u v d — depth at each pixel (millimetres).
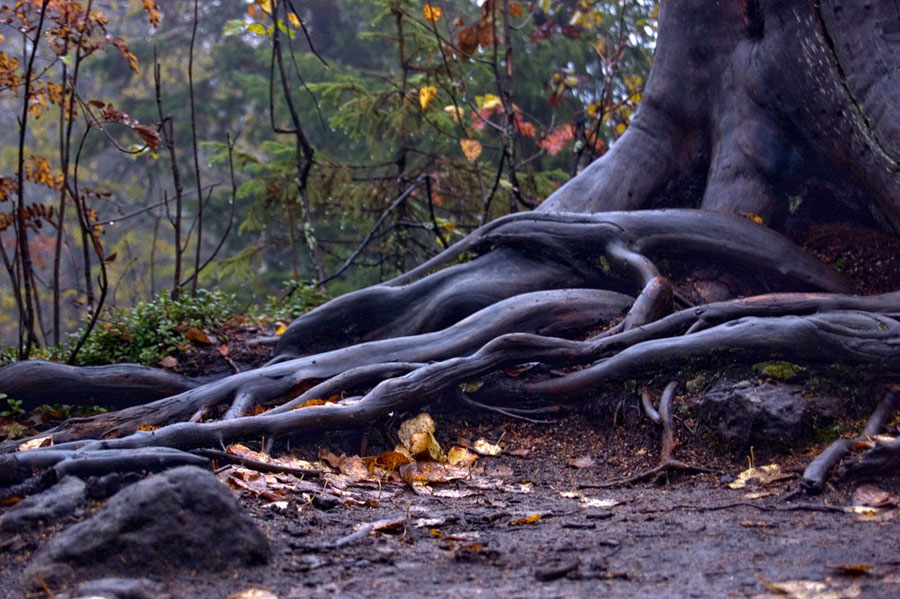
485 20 10617
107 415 5621
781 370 5035
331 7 22375
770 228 6680
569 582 2953
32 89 7832
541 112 16562
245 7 24391
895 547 3188
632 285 6684
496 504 4344
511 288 6746
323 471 4777
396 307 6996
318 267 10977
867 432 4547
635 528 3721
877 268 6555
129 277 26156
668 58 7320
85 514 3457
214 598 2775
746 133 6805
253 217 14031
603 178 7375
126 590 2707
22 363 6320
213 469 4406
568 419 5742
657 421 5145
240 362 7336
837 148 6238
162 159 23078
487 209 10828
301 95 19906
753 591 2764
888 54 5773
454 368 5520
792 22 6309
